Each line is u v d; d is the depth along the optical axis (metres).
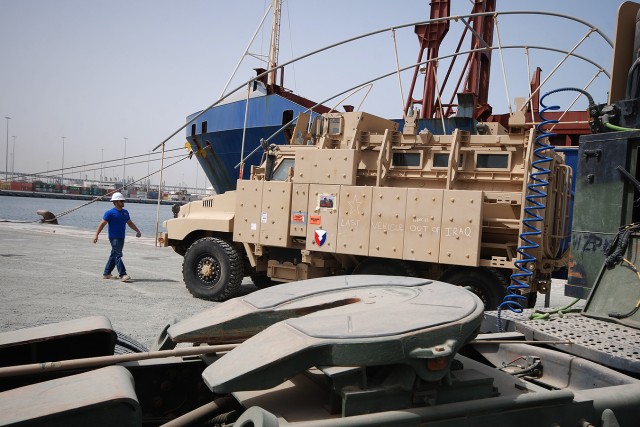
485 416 1.91
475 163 8.19
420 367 1.82
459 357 2.50
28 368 1.98
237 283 9.66
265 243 9.40
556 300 10.96
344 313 2.04
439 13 17.64
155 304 8.80
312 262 9.26
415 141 8.68
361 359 1.76
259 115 18.58
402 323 1.89
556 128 15.99
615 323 3.02
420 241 8.03
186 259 9.91
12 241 18.38
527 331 3.01
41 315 7.25
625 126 3.22
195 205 10.70
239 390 1.71
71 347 2.46
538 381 2.64
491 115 19.14
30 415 1.54
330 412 1.84
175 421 2.10
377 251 8.36
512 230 7.88
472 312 2.03
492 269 7.85
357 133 9.11
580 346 2.66
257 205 9.54
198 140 21.08
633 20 3.64
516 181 7.88
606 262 3.12
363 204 8.53
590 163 3.31
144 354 2.18
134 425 1.66
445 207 7.89
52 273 11.53
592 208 3.29
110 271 11.25
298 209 9.15
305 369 1.80
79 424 1.59
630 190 3.10
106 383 1.79
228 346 2.30
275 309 2.37
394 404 1.83
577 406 2.08
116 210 11.09
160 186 13.15
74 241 19.64
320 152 9.02
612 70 3.60
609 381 2.41
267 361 1.74
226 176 20.69
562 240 8.84
